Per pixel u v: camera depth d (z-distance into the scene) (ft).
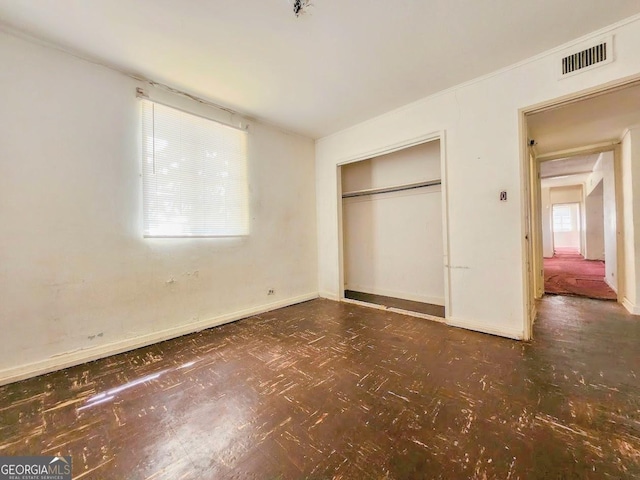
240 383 6.38
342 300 14.23
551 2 6.12
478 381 6.21
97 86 8.03
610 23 6.81
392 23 6.68
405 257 14.64
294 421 5.03
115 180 8.33
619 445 4.26
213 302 10.64
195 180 10.18
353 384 6.22
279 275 13.14
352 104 10.91
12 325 6.75
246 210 11.84
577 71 7.43
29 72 7.00
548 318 10.46
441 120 10.07
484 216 9.21
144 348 8.56
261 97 10.23
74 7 6.03
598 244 27.04
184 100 9.88
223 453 4.32
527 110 8.29
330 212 14.51
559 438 4.44
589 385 5.93
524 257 8.52
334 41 7.29
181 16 6.33
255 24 6.62
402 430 4.72
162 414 5.31
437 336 8.98
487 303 9.23
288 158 13.66
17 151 6.84
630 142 10.73
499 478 3.74
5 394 6.09
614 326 9.48
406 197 14.49
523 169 8.47
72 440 4.66
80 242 7.72
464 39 7.31
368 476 3.83
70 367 7.34
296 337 9.20
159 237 9.23
